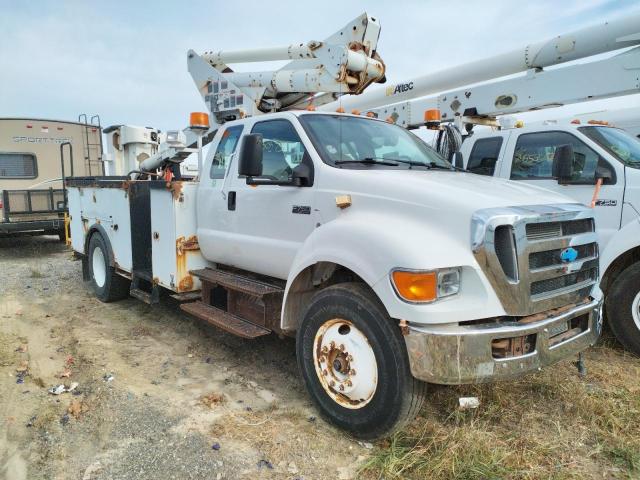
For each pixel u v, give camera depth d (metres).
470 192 3.15
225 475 2.90
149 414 3.60
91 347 4.99
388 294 2.91
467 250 2.88
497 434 3.32
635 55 5.72
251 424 3.47
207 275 4.73
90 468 2.98
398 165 4.05
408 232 3.02
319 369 3.47
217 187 4.78
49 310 6.46
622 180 4.96
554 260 3.14
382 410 3.03
